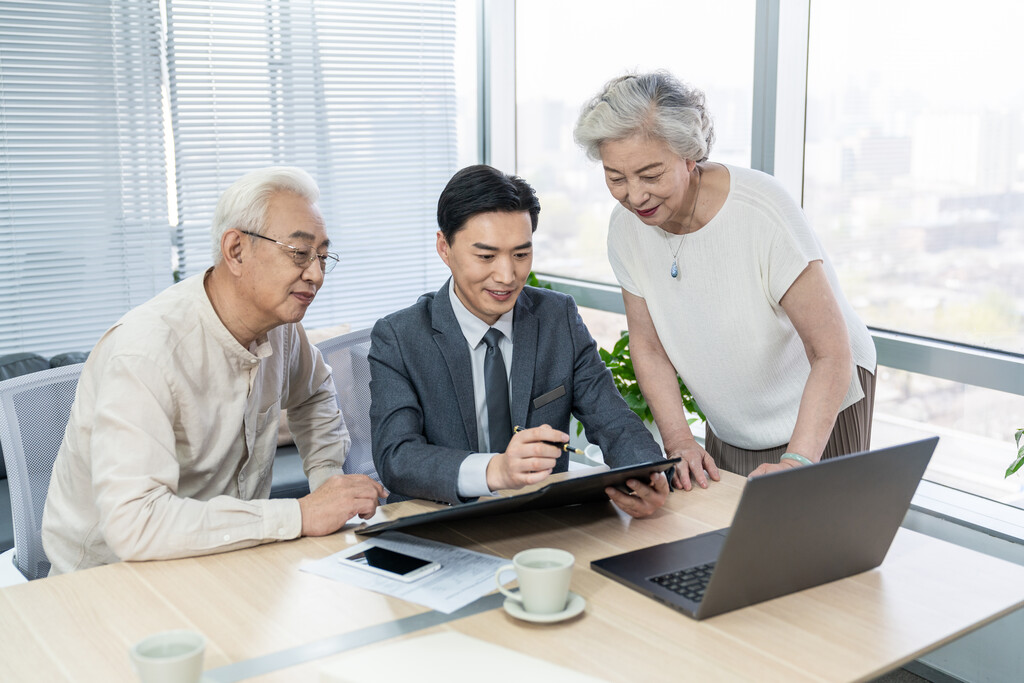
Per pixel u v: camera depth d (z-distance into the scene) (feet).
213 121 12.85
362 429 7.60
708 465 6.18
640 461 5.88
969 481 8.67
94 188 12.25
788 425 6.81
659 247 6.57
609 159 5.76
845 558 4.60
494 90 14.19
